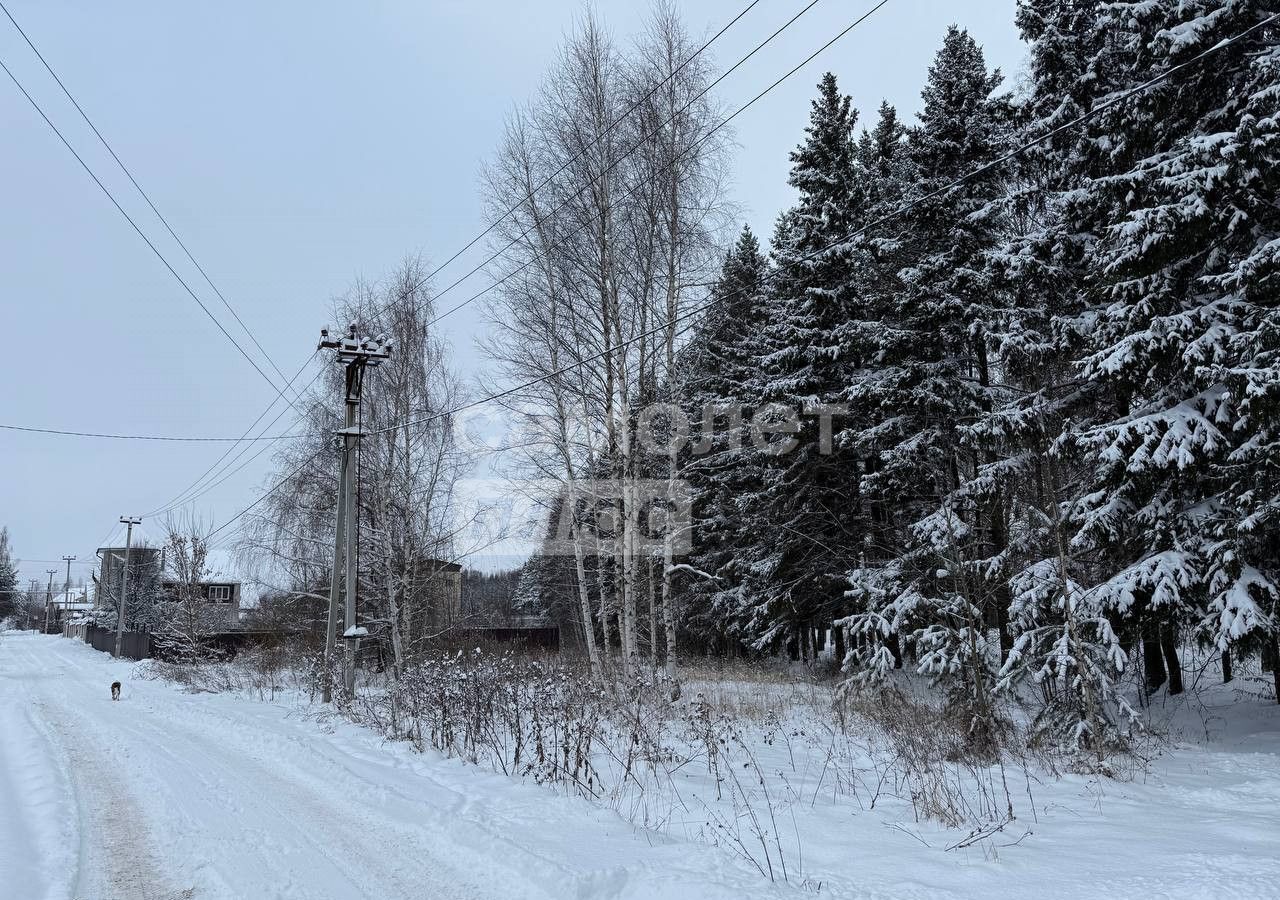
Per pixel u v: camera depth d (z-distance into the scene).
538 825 7.14
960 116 17.19
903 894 5.29
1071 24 14.34
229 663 30.78
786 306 21.14
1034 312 15.73
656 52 17.31
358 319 24.89
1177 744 12.08
